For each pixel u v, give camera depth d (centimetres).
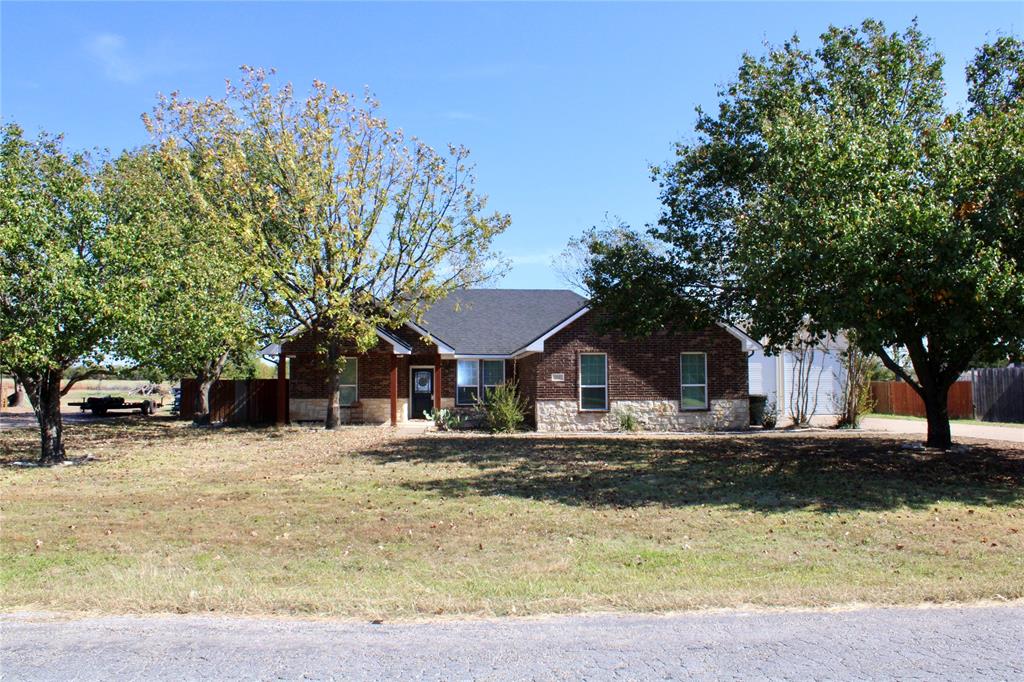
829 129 1329
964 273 1037
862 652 499
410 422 2719
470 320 2961
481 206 2394
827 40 1616
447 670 471
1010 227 1089
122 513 1033
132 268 1524
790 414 2795
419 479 1335
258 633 542
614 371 2412
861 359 2483
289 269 2239
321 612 589
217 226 2091
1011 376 2764
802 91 1603
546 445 1928
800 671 468
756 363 3028
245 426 2658
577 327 2412
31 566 750
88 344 1473
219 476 1402
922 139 1330
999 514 1002
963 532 890
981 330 1207
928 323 1251
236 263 2059
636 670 470
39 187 1502
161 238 1641
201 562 766
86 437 2258
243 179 2256
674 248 1781
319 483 1300
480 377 2833
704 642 518
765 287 1258
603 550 810
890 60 1578
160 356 1591
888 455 1662
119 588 653
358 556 789
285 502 1112
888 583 665
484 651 504
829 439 2080
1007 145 1114
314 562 764
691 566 740
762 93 1580
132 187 1700
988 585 647
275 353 2628
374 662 485
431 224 2372
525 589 653
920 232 1077
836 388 3088
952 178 1139
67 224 1495
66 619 575
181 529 925
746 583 671
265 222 2308
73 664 484
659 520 971
